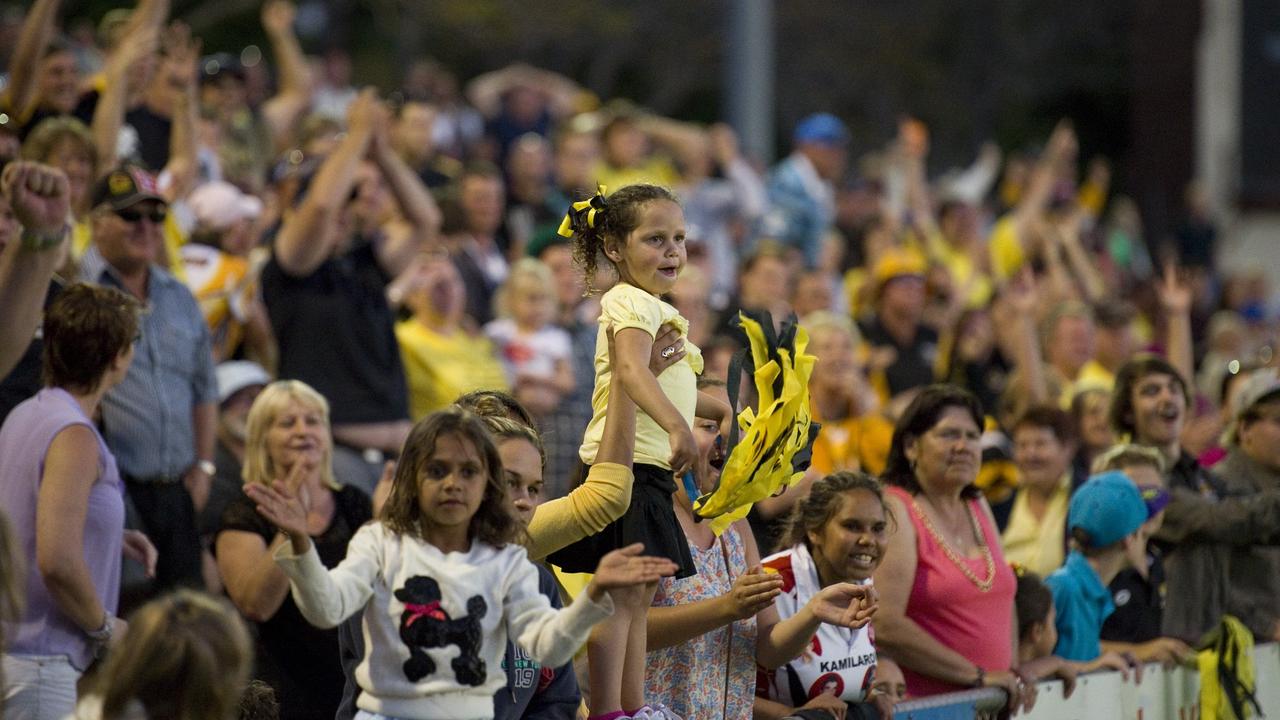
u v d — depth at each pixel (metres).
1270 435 29.45
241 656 12.65
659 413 16.34
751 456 16.89
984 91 96.06
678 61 89.00
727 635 19.58
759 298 37.47
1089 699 24.08
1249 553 28.00
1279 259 81.56
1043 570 27.86
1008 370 38.66
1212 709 26.17
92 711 12.75
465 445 15.16
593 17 84.50
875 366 37.66
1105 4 97.75
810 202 48.31
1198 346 51.62
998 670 22.62
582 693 20.30
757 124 56.25
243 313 29.12
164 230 26.95
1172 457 28.62
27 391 21.98
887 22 93.81
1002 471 29.91
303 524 14.34
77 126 26.06
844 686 20.17
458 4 80.38
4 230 22.08
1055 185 56.28
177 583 23.69
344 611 14.72
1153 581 26.62
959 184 61.16
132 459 23.45
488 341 32.84
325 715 21.61
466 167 38.03
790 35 91.69
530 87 52.62
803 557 20.53
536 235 36.34
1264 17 82.25
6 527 14.20
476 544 15.40
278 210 33.34
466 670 15.02
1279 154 81.88
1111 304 38.47
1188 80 82.94
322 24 77.25
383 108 30.70
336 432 28.62
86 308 18.89
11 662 17.86
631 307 16.94
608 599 14.67
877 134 92.75
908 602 22.50
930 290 42.94
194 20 71.75
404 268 30.45
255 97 40.94
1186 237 71.62
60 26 65.38
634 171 44.91
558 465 32.31
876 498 20.44
